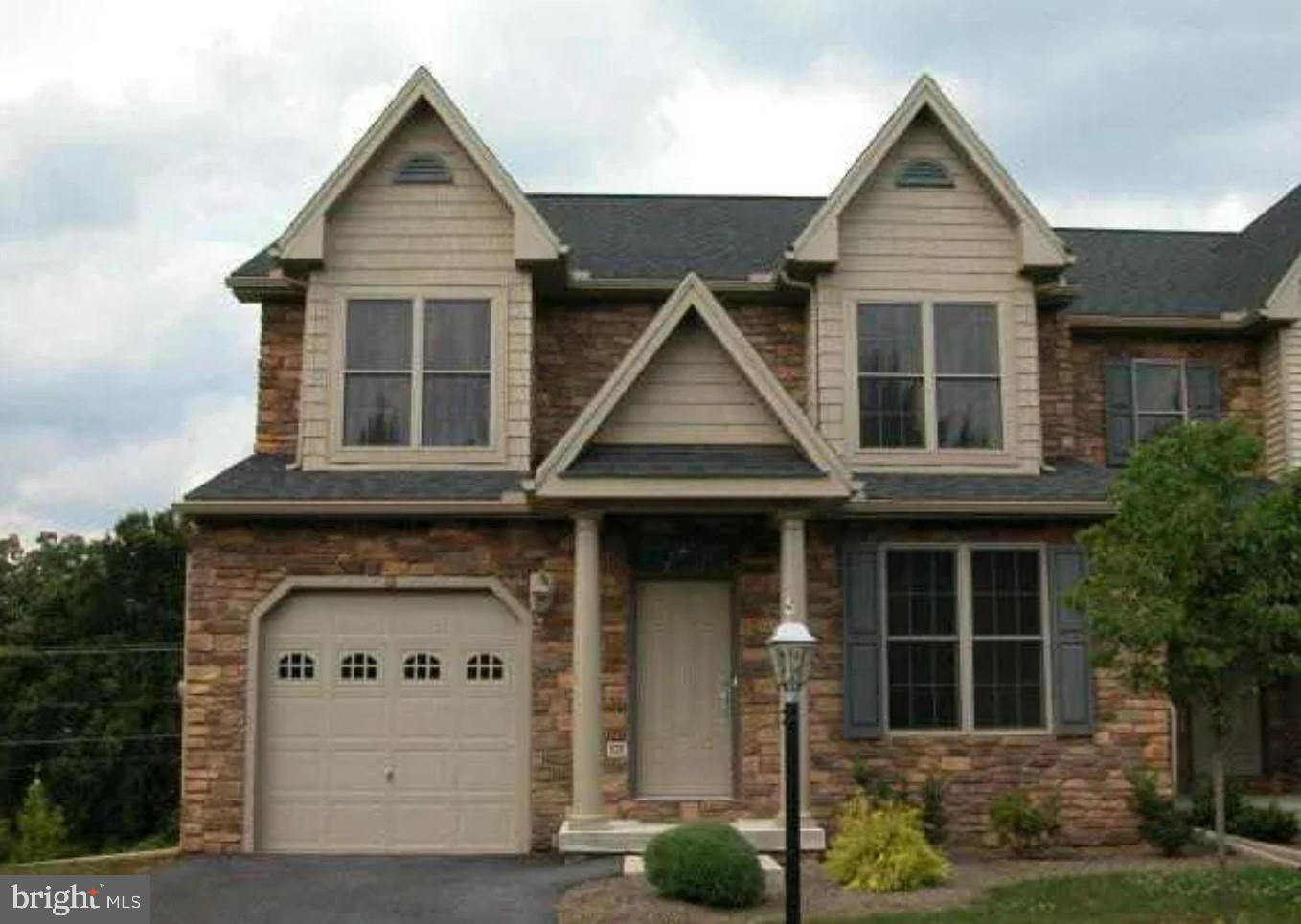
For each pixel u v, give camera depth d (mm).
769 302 17688
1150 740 15828
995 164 17141
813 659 15734
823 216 16859
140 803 40531
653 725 15797
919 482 16453
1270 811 15648
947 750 15727
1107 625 10711
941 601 16094
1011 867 14273
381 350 16641
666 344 15516
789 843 10164
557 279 17125
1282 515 10398
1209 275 20469
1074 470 17125
